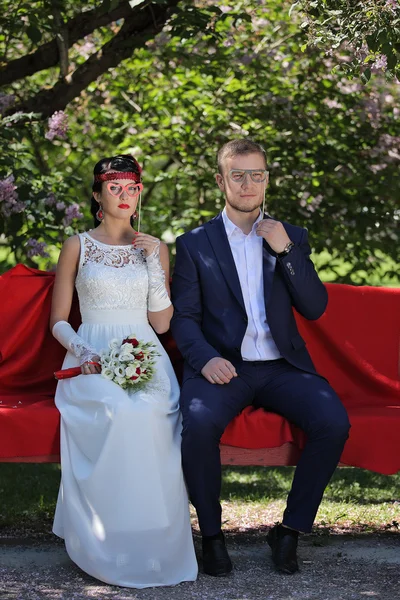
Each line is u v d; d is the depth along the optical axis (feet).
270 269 13.84
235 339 13.56
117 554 11.96
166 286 14.20
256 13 25.07
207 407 12.58
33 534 14.69
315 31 15.12
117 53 21.42
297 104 25.38
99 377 12.84
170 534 12.14
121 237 14.39
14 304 14.89
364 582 12.18
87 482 12.12
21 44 25.85
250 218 14.12
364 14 14.62
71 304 14.69
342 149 25.09
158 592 11.70
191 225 26.84
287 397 13.15
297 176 25.04
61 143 27.45
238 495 17.56
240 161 13.82
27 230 20.18
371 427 13.34
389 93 25.50
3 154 19.43
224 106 25.76
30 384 15.10
